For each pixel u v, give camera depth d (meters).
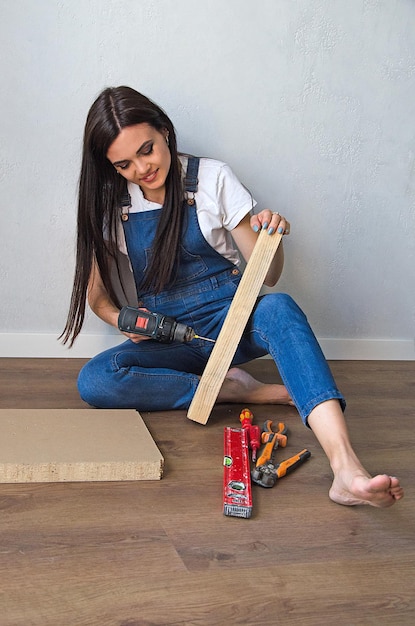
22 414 1.75
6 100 2.05
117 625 1.12
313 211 2.38
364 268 2.49
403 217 2.47
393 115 2.34
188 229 1.88
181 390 1.93
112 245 1.89
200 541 1.36
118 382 1.88
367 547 1.40
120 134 1.65
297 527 1.44
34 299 2.26
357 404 2.15
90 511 1.43
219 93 2.18
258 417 1.98
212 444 1.78
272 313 1.75
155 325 1.83
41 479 1.51
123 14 2.05
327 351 2.54
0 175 2.12
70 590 1.19
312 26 2.19
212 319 1.96
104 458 1.55
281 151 2.28
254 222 1.80
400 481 1.68
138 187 1.86
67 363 2.28
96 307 1.99
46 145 2.11
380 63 2.28
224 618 1.16
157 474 1.57
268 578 1.27
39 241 2.20
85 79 2.08
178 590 1.22
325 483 1.64
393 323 2.59
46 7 2.00
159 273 1.89
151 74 2.12
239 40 2.14
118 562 1.27
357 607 1.22
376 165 2.38
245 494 1.51
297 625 1.16
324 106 2.27
